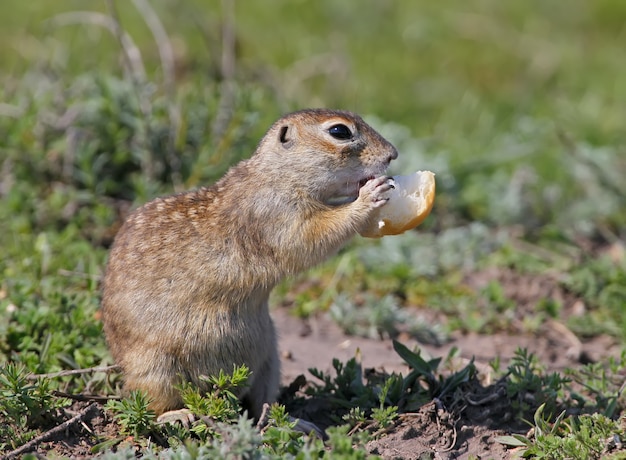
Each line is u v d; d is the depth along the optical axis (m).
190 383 8.70
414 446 8.66
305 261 9.40
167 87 14.68
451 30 22.02
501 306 12.57
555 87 20.00
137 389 8.95
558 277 13.39
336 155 9.51
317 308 12.43
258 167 9.50
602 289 13.09
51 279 11.44
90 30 18.31
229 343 9.05
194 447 7.67
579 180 15.72
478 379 9.91
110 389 9.44
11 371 8.59
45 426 8.63
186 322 8.93
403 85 19.72
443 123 18.03
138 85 14.04
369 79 19.59
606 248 14.70
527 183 15.51
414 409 9.13
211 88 15.04
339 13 22.19
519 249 14.27
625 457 8.19
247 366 9.22
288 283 12.91
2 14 20.09
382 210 9.40
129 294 9.02
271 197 9.40
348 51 20.56
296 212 9.41
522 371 9.89
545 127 17.41
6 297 10.87
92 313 10.47
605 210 15.14
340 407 9.41
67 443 8.43
